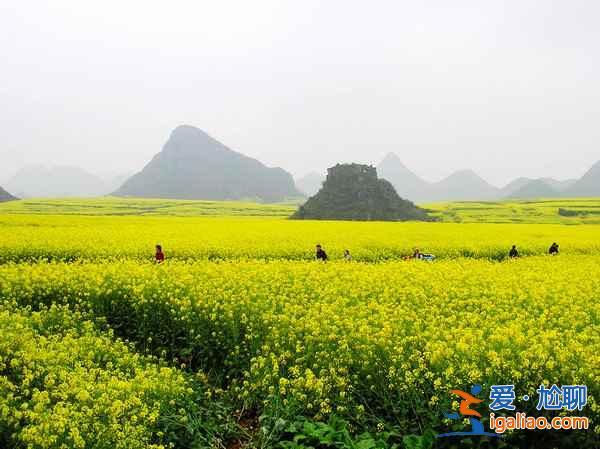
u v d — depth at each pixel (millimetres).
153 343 11070
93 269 15633
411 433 6660
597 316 10984
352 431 6805
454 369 6969
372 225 50938
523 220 81438
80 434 5887
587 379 6578
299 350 8336
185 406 7285
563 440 6129
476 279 15766
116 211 89438
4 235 28328
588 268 20219
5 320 9734
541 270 18766
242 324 9906
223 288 12930
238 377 9086
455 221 83000
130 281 13414
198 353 9773
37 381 7438
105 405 6547
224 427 7324
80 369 7734
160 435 6340
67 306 11742
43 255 22188
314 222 56125
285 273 16703
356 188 104312
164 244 26016
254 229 40938
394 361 7457
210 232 36250
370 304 11445
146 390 7148
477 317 10320
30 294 13203
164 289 12531
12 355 8094
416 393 6883
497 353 7348
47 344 8922
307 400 7270
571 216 88125
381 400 7258
